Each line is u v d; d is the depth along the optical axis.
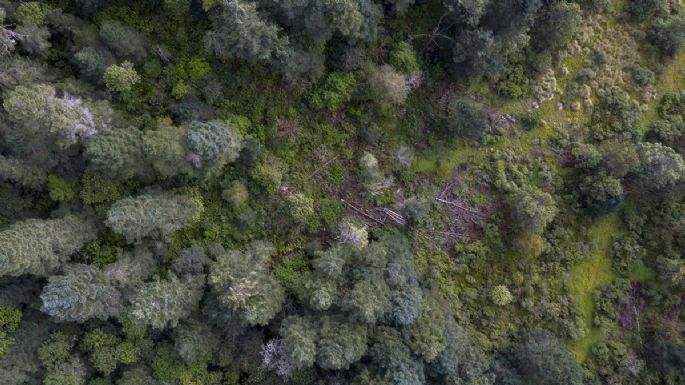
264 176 28.52
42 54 24.30
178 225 25.92
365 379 25.89
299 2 24.34
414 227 31.48
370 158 29.66
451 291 31.53
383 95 28.89
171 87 27.31
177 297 24.81
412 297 27.38
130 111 26.73
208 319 26.72
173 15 26.97
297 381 27.16
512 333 32.25
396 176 31.62
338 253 27.45
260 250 27.56
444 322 28.45
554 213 31.16
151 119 26.66
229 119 27.45
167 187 27.16
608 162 31.81
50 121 21.53
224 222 28.72
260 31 24.41
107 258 25.95
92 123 23.05
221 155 25.19
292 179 29.94
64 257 24.08
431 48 31.16
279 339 27.33
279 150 29.62
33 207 25.48
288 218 29.75
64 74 25.64
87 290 23.06
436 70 31.50
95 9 26.02
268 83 28.91
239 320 26.36
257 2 24.78
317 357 25.55
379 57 30.19
